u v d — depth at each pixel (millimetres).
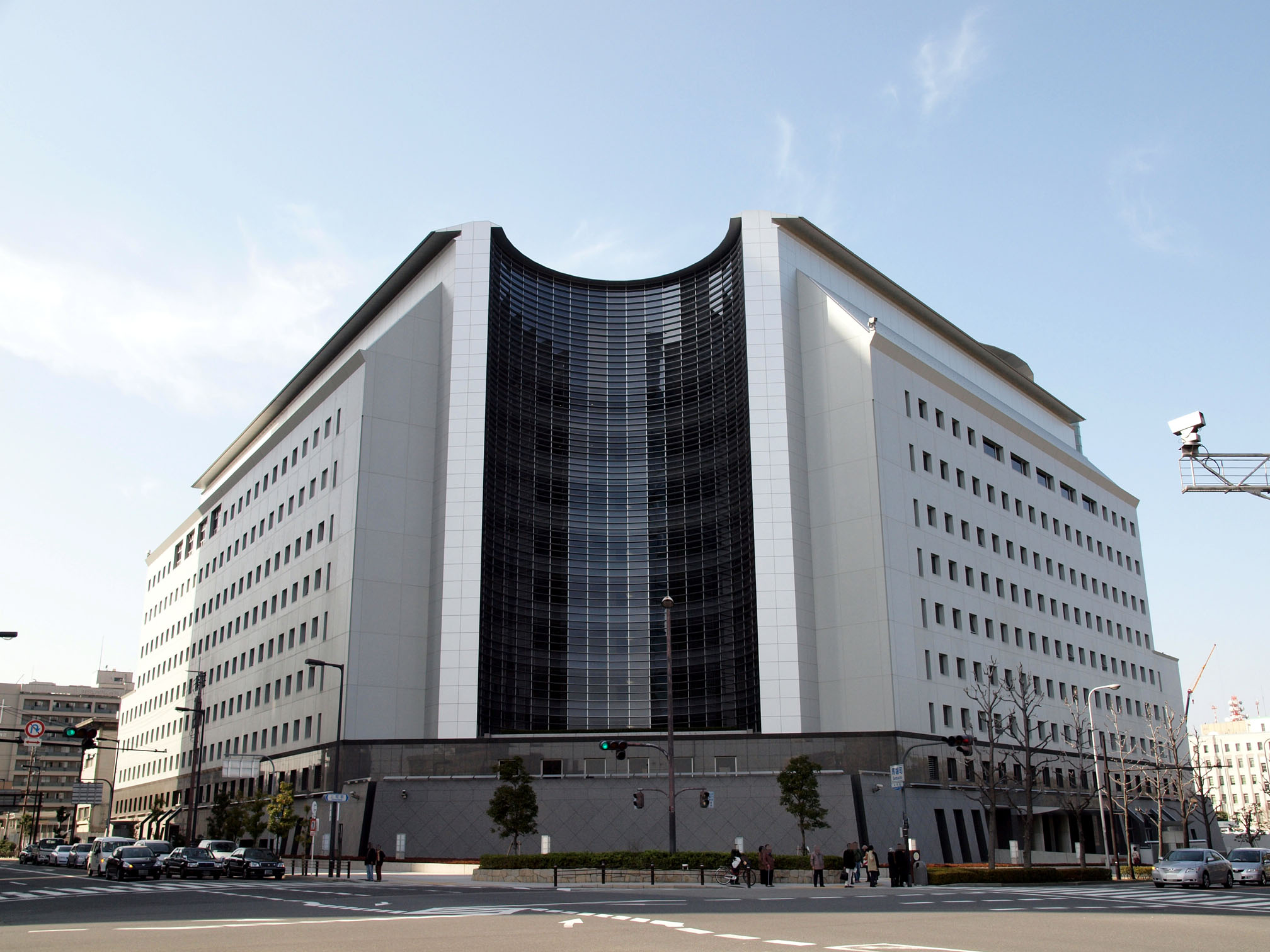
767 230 73062
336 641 67750
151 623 121438
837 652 65062
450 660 65625
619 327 79375
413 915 23219
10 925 20484
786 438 68500
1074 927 20281
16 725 178750
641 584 73750
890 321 81500
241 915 23234
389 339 71938
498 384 72688
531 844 57438
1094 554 93938
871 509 65812
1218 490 28875
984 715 63500
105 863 47844
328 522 72625
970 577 73375
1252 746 173125
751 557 67750
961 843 63188
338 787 52656
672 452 76000
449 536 67875
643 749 61188
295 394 93938
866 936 18234
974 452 77938
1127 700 92500
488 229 74188
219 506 100500
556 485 74812
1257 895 33875
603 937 17797
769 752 60969
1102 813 67625
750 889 38281
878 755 60250
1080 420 107125
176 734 103688
